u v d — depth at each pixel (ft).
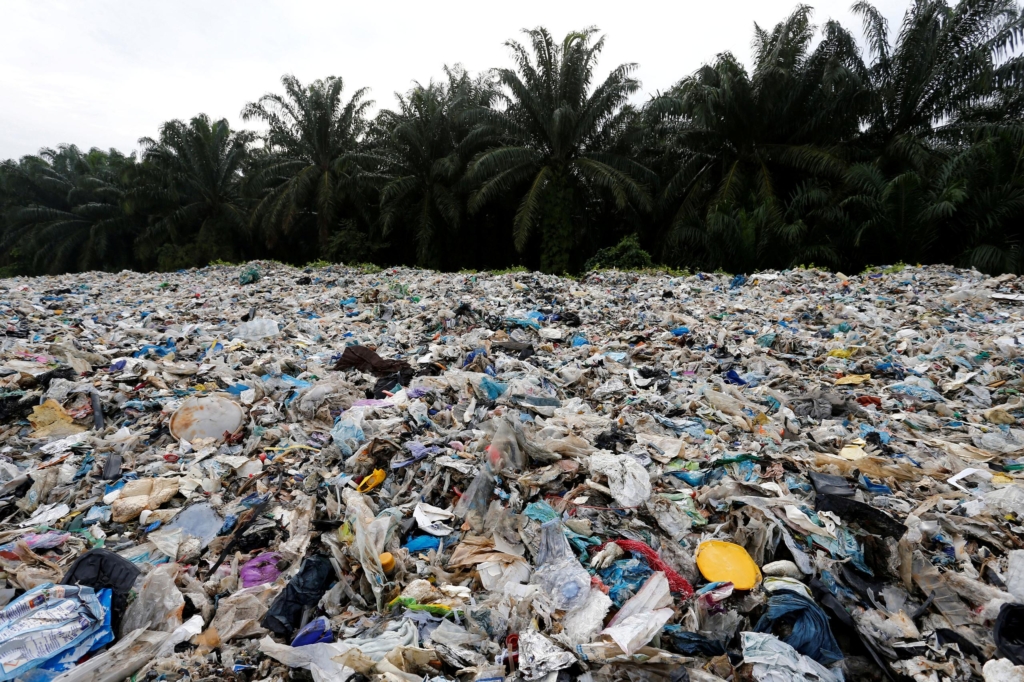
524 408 17.13
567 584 9.64
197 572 10.35
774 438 15.46
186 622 8.87
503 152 66.64
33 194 135.03
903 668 8.14
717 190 66.95
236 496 13.08
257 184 87.35
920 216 52.54
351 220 84.84
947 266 48.49
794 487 12.55
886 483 13.10
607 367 22.71
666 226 72.33
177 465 14.10
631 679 7.93
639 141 73.87
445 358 23.76
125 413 17.03
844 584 9.73
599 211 78.59
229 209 100.22
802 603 8.89
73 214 125.90
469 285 45.06
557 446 13.97
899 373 21.26
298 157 88.07
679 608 9.30
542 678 7.83
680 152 73.36
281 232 91.45
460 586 9.98
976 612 8.95
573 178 72.18
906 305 34.01
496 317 31.27
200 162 99.25
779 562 9.96
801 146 63.00
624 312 34.78
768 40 67.26
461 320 31.53
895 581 9.77
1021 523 11.00
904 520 11.37
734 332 28.37
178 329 30.14
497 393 18.13
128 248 122.31
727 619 9.01
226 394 18.10
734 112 64.59
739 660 8.34
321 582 9.98
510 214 80.64
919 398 18.80
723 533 11.15
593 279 54.54
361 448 14.43
